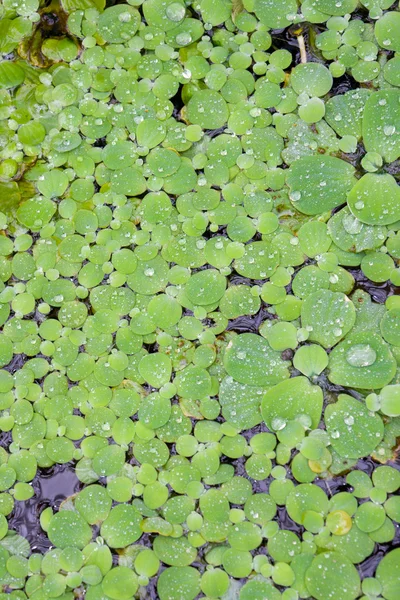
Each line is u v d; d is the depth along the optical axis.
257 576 0.84
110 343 0.87
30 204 0.89
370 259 0.87
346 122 0.88
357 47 0.89
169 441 0.86
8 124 0.90
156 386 0.86
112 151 0.89
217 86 0.89
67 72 0.91
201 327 0.87
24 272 0.89
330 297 0.86
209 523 0.85
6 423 0.87
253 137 0.89
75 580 0.84
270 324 0.87
